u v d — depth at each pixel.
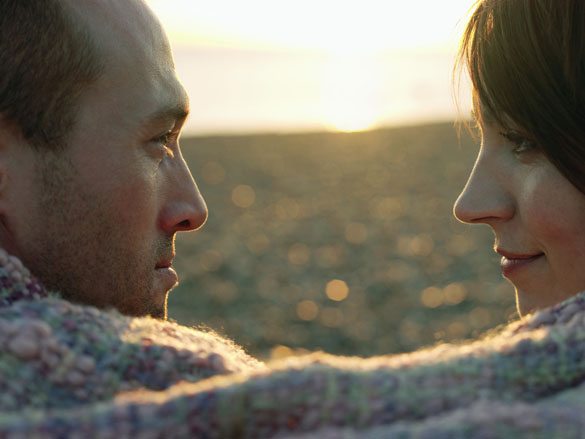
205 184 12.67
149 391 0.90
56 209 1.19
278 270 8.32
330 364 0.83
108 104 1.20
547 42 1.11
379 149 15.27
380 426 0.77
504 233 1.20
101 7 1.22
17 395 0.82
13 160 1.17
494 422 0.71
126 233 1.22
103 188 1.20
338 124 22.17
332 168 13.70
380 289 7.65
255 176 13.25
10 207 1.18
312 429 0.78
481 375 0.83
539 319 0.99
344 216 10.50
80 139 1.18
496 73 1.14
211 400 0.77
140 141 1.22
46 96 1.16
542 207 1.13
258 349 6.34
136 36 1.24
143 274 1.24
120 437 0.74
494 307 6.95
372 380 0.81
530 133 1.12
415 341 6.42
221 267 8.37
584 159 1.09
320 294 7.59
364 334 6.61
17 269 1.04
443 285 7.66
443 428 0.71
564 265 1.15
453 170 12.95
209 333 1.21
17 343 0.84
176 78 1.30
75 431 0.74
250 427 0.78
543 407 0.74
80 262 1.20
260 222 10.30
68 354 0.87
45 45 1.16
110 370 0.90
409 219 10.18
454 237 9.26
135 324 1.00
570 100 1.09
